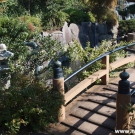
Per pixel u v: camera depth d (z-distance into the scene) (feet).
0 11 31.24
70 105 14.02
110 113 12.82
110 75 17.53
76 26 34.27
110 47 18.97
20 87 12.71
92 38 36.35
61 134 11.86
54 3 36.19
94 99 14.34
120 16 43.96
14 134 11.28
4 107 11.71
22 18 29.09
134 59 19.19
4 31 24.49
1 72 13.67
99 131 11.75
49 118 12.11
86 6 39.60
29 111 11.60
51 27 31.45
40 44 19.33
